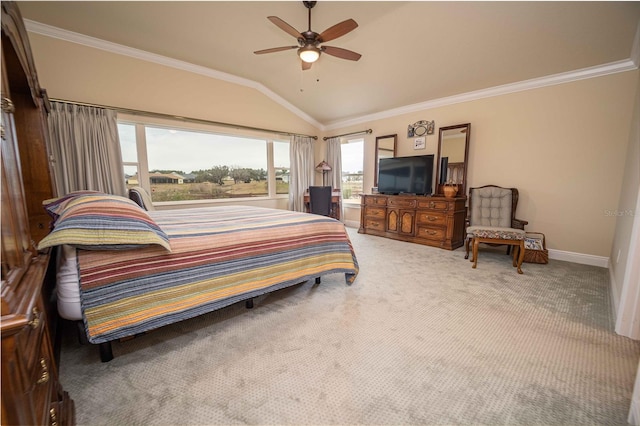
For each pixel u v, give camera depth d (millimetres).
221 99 4379
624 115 2809
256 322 1867
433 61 3338
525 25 2557
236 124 4574
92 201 1352
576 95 3080
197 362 1447
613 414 1113
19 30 1149
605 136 2936
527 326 1795
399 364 1429
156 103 3789
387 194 4766
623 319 1665
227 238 1777
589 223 3107
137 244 1324
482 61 3166
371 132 5258
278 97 5070
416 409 1147
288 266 2068
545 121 3312
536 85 3328
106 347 1426
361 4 2633
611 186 2941
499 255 3547
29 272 889
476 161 3939
